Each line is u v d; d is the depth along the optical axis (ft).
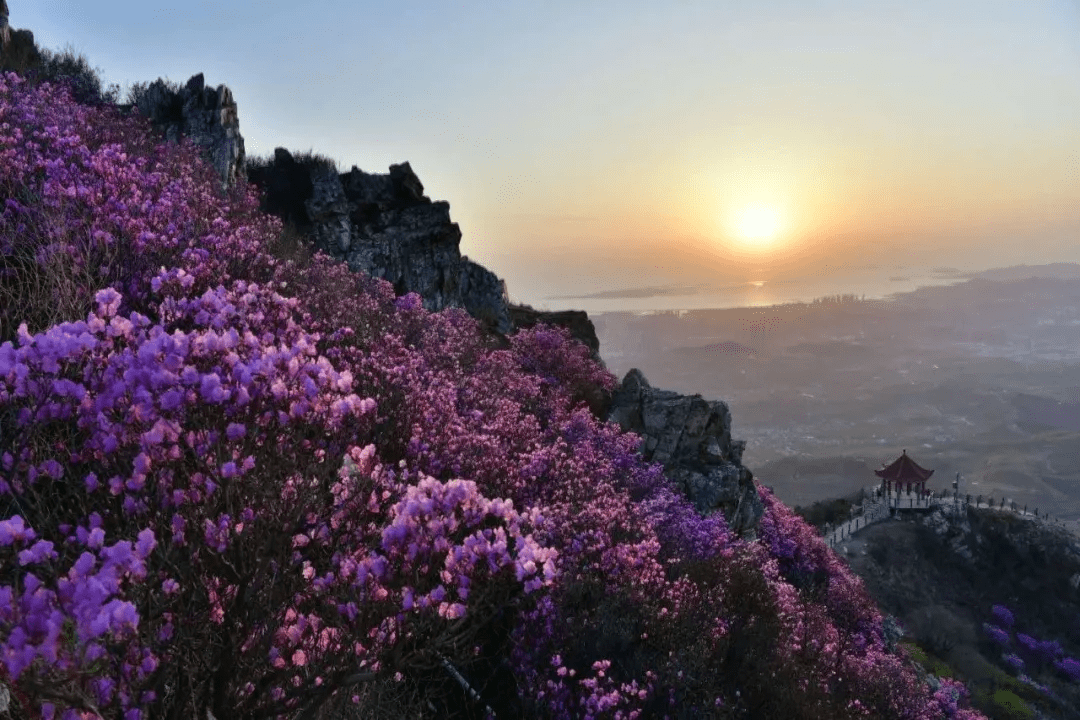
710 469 69.21
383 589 9.00
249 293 15.07
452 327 51.01
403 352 32.63
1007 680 180.14
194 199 31.30
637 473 48.01
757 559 48.80
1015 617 247.91
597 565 27.12
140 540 7.59
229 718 8.93
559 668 19.34
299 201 67.15
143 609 8.07
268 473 9.82
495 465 27.50
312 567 9.88
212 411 9.68
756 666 31.53
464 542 9.23
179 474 9.55
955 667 179.52
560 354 71.72
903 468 304.30
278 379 10.20
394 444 22.39
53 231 20.84
